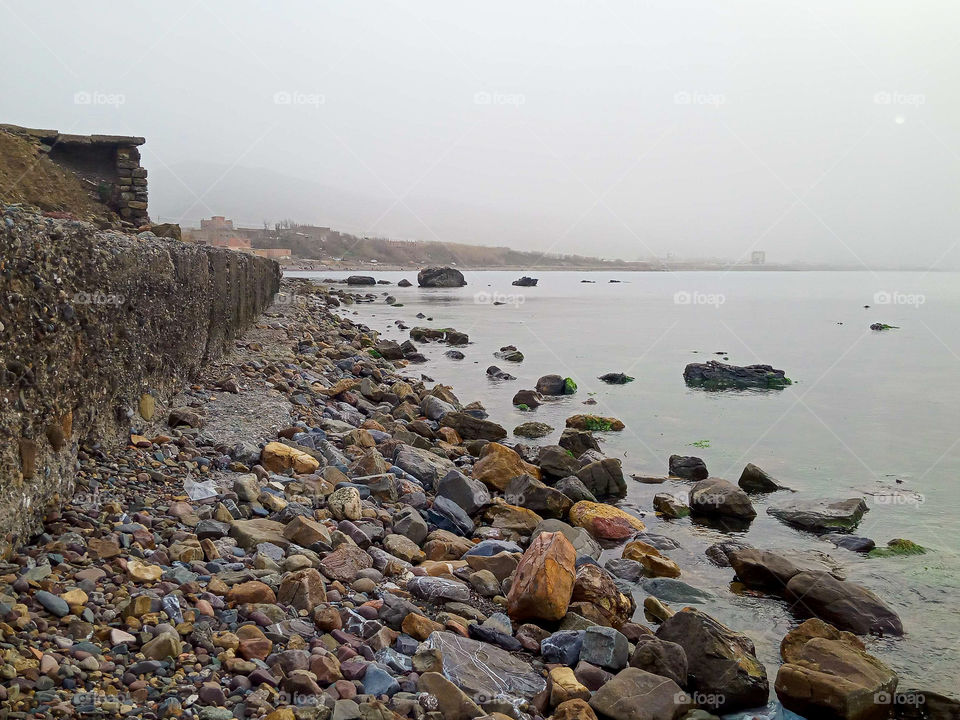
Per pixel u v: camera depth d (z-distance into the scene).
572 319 46.06
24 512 5.01
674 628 5.94
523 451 12.38
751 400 19.09
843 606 6.92
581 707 4.63
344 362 18.39
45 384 5.49
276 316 24.36
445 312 48.94
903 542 9.04
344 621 5.20
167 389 9.36
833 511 9.92
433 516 8.37
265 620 4.85
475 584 6.58
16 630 4.02
